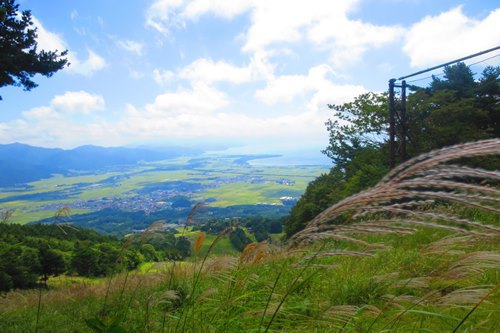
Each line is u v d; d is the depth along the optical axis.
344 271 4.88
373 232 1.26
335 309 2.50
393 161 18.83
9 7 13.26
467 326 2.51
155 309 3.93
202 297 3.12
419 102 24.36
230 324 2.84
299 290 3.97
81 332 4.48
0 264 8.06
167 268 4.73
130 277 5.41
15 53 13.16
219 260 3.31
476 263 1.66
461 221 1.08
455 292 1.74
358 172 23.05
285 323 3.00
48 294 7.74
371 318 2.76
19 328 5.16
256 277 3.58
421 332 2.35
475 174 1.02
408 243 5.78
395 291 3.74
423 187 1.09
